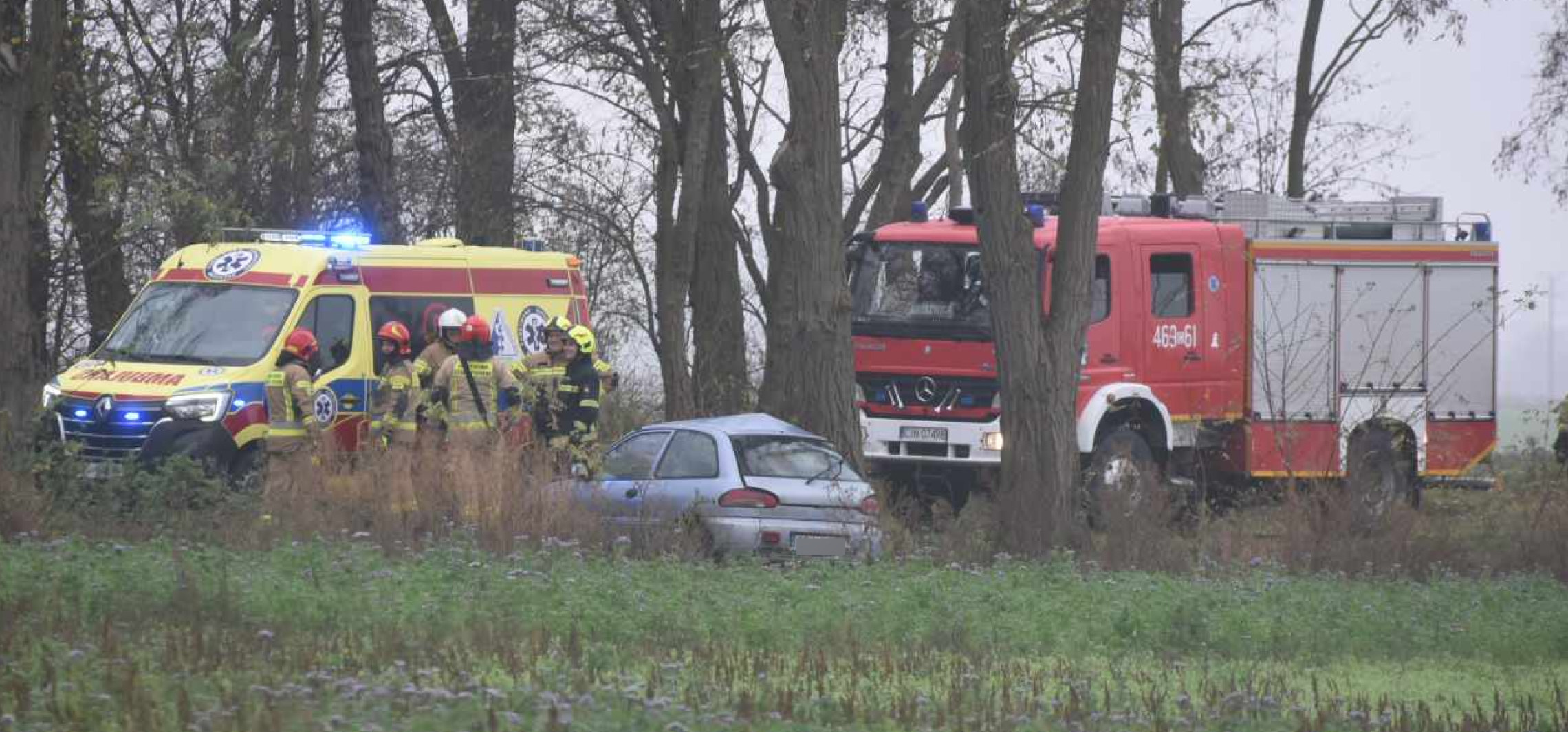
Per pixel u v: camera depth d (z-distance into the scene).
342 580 46.38
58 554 49.19
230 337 71.19
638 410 105.56
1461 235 91.19
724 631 43.62
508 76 113.81
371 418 72.25
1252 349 84.56
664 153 108.38
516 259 78.69
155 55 97.38
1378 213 90.06
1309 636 48.44
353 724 28.17
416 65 116.56
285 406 68.50
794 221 76.00
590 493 62.84
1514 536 71.88
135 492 61.47
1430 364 89.25
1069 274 69.75
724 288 112.19
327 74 110.00
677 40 107.12
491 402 67.50
